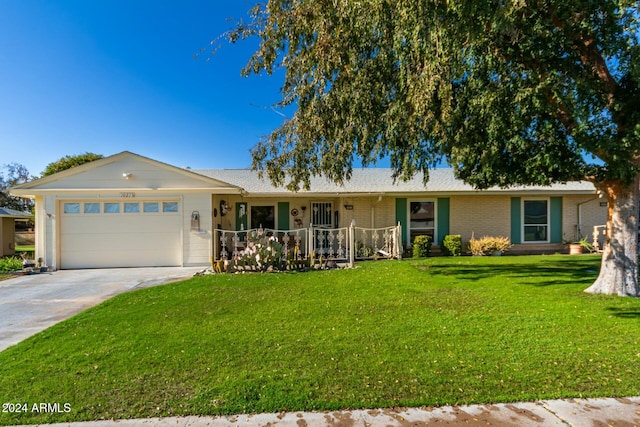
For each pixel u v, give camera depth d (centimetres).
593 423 259
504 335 434
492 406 283
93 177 1153
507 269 943
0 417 274
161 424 265
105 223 1152
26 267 1058
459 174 720
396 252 1238
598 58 556
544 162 574
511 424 260
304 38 571
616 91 547
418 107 493
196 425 264
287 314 544
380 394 301
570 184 1491
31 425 266
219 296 673
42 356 390
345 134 696
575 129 541
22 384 325
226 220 1452
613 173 568
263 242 1007
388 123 655
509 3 415
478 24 445
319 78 582
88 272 1055
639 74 469
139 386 319
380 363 360
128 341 432
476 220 1455
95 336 454
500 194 1416
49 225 1120
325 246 1474
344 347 404
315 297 655
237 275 911
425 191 1375
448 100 512
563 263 1056
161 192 1162
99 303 662
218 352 394
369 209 1455
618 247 639
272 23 561
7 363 372
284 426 262
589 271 898
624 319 489
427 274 876
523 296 625
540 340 416
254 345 414
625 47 492
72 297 721
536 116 577
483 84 576
